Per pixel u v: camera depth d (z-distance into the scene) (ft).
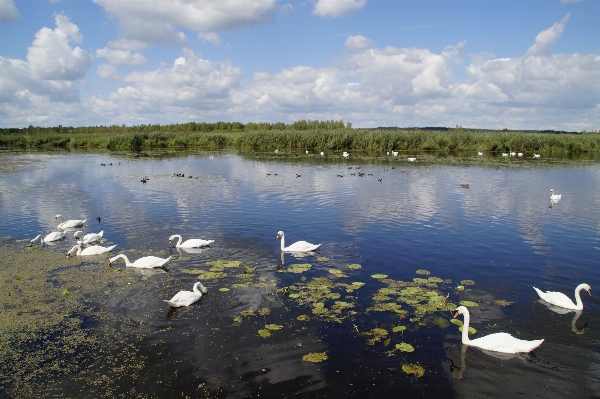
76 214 76.64
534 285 44.21
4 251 56.29
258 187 104.73
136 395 27.66
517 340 32.58
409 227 66.23
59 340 34.35
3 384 29.04
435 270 48.24
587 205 83.41
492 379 28.86
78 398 27.53
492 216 73.77
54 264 51.24
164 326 36.22
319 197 91.25
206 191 98.89
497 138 221.46
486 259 51.72
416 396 27.12
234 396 27.30
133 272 48.42
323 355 31.55
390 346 32.78
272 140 249.14
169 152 229.25
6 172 137.08
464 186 104.01
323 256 53.11
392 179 119.44
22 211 79.36
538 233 62.90
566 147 216.95
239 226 67.36
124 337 34.58
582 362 30.83
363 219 71.46
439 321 36.58
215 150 244.42
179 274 47.62
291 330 35.17
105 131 392.27
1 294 42.65
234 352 32.12
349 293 42.11
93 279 46.47
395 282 44.75
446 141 228.63
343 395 27.22
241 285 44.21
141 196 93.04
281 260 51.83
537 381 28.68
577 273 47.37
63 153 223.51
